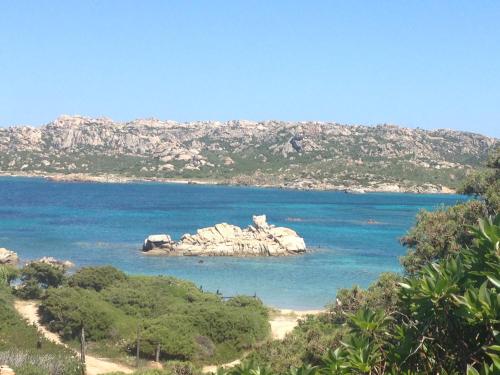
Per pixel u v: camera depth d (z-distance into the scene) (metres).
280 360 20.72
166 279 51.66
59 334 37.22
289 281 65.44
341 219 144.62
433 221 26.09
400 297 5.47
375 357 5.11
